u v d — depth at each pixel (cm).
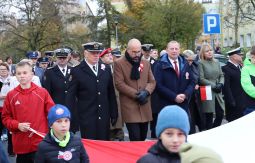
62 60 895
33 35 3841
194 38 3681
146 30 4141
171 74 785
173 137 321
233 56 954
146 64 768
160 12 3594
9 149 902
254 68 823
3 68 962
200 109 923
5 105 592
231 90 956
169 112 321
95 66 734
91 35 4241
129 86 748
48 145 491
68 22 4231
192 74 805
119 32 4253
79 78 723
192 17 3603
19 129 574
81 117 723
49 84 888
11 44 3969
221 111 962
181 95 775
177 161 329
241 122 598
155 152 333
